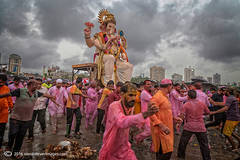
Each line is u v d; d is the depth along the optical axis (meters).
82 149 3.74
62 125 6.77
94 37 12.47
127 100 1.99
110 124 2.03
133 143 4.80
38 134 5.37
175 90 6.10
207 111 3.63
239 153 4.32
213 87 10.43
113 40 12.94
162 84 3.19
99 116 5.49
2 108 3.93
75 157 3.49
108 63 12.19
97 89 7.86
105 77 12.31
